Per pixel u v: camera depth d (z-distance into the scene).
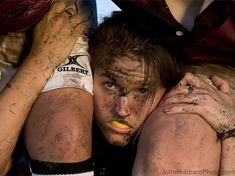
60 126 1.14
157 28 1.26
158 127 1.18
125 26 1.27
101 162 1.36
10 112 1.19
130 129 1.26
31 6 1.25
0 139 1.19
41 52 1.23
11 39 1.31
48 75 1.23
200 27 1.22
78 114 1.17
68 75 1.24
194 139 1.15
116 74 1.23
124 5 1.28
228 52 1.26
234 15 1.20
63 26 1.26
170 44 1.27
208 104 1.19
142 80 1.23
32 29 1.29
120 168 1.36
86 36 1.32
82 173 1.14
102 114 1.26
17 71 1.23
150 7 1.25
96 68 1.26
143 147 1.18
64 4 1.30
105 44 1.26
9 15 1.26
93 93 1.26
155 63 1.24
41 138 1.16
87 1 1.42
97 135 1.34
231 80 1.29
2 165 1.22
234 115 1.20
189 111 1.19
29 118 1.20
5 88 1.22
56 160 1.13
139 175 1.16
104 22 1.31
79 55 1.28
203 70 1.30
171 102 1.22
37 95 1.22
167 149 1.14
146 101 1.25
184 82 1.25
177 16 1.29
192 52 1.27
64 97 1.20
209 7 1.22
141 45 1.24
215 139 1.17
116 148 1.35
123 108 1.23
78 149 1.14
